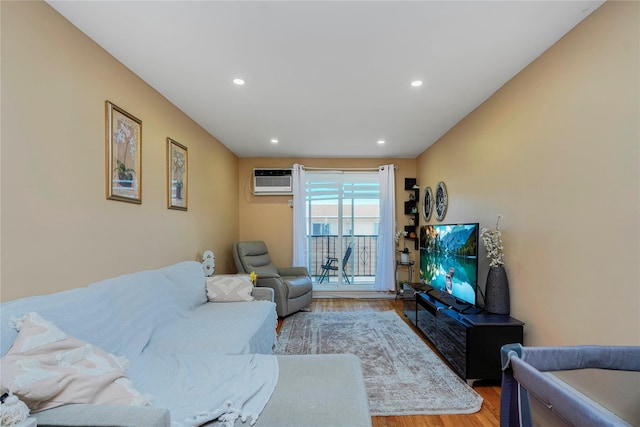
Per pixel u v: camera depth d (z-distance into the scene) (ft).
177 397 4.15
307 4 4.99
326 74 7.41
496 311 7.73
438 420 5.88
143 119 7.67
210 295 9.23
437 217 13.23
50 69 5.06
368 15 5.26
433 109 9.68
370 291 16.62
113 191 6.51
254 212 16.62
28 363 3.33
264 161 16.66
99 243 6.13
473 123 9.75
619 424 2.07
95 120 6.05
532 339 6.86
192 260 10.53
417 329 11.06
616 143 4.85
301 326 11.46
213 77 7.55
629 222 4.65
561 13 5.24
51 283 5.06
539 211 6.64
